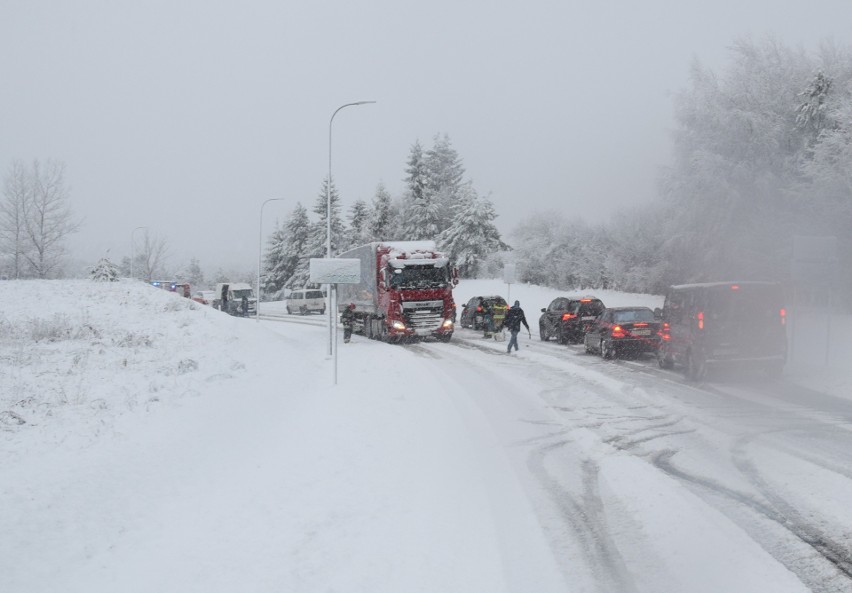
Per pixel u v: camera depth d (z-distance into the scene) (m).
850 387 14.79
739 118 33.62
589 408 13.39
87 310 26.97
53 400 13.03
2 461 9.03
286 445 10.50
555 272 52.38
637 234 44.34
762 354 15.84
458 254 63.19
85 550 6.45
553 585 5.37
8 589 5.58
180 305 29.80
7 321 23.84
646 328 21.84
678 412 12.66
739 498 7.36
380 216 76.56
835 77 33.09
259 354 22.44
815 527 6.38
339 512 7.20
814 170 28.98
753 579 5.30
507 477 8.52
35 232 52.59
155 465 9.26
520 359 22.59
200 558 6.17
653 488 7.87
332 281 16.33
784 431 10.61
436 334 29.81
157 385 15.04
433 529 6.66
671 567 5.65
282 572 5.75
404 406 13.52
